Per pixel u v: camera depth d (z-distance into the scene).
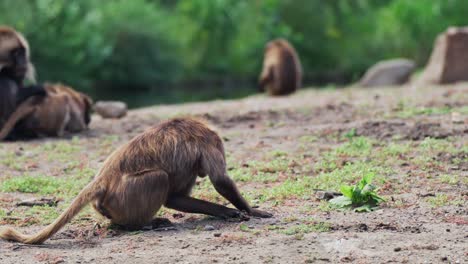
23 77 16.91
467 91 20.16
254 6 54.62
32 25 45.34
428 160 12.22
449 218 9.23
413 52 53.16
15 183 11.79
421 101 18.44
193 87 47.81
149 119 18.50
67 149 14.73
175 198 9.23
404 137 14.07
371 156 12.73
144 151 8.98
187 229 9.15
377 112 17.12
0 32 16.72
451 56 25.16
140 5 50.88
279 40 26.89
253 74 52.31
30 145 15.51
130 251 8.35
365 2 57.84
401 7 53.81
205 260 7.97
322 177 11.47
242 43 53.12
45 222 9.84
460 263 7.66
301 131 15.46
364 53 53.66
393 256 7.91
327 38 54.00
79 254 8.33
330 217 9.45
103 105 19.58
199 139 9.15
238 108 19.55
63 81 45.72
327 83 46.44
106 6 49.91
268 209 9.96
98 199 8.84
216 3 52.75
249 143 14.60
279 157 13.11
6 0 45.34
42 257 8.18
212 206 9.38
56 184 11.88
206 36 52.59
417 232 8.72
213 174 9.05
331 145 13.99
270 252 8.16
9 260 8.12
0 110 16.56
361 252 8.08
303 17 54.25
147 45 48.75
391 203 9.95
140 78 48.09
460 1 53.94
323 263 7.80
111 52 47.16
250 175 11.91
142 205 8.76
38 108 16.39
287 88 25.89
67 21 46.69
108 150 14.60
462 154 12.46
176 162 9.01
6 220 9.88
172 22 52.44
